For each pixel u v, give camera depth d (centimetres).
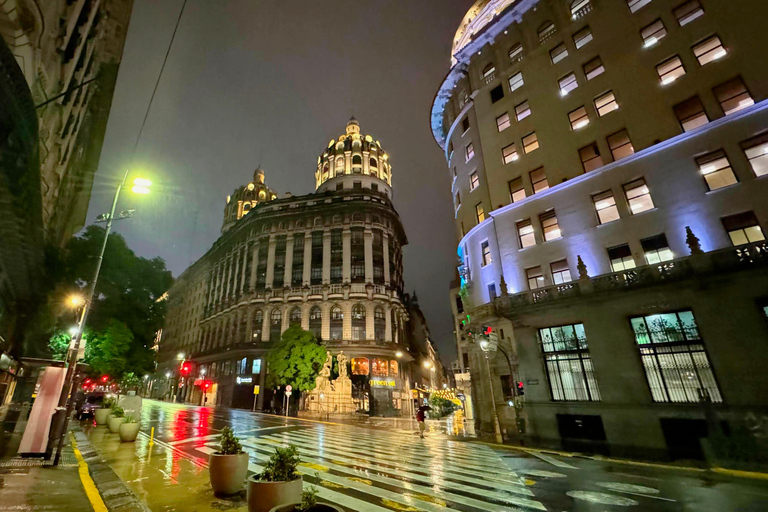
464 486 861
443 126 3212
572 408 1627
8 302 1861
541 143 2148
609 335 1591
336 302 5119
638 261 1650
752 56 1544
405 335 5850
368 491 809
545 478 954
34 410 1077
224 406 5269
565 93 2120
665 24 1830
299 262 5512
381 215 5753
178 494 710
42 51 1088
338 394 4266
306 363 4091
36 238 1362
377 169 6775
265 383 4756
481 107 2558
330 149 7056
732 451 1219
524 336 1864
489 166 2388
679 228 1567
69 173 2347
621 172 1783
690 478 961
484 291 2272
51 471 863
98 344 2388
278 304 5253
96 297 2470
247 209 8669
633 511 680
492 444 1616
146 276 2903
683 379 1404
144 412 3394
